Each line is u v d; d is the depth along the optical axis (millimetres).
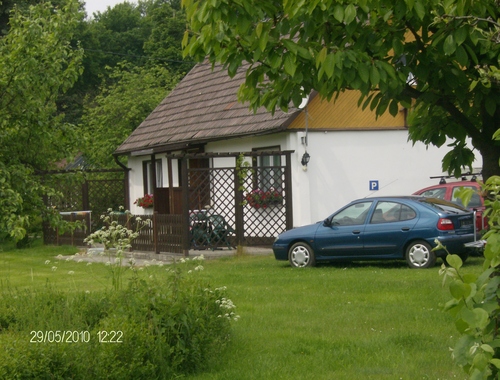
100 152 32312
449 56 6789
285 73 7176
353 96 19453
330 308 9883
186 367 6910
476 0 6227
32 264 16953
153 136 25203
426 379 6430
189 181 18172
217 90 24594
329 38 7254
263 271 14305
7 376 5469
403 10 6609
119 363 6102
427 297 10352
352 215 14812
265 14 7055
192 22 7199
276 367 6973
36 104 9797
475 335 3234
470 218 14273
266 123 19047
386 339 7883
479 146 7074
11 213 8539
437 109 7410
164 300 7031
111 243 8578
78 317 7066
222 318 7668
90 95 49094
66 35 10492
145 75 36781
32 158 10922
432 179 20203
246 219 19250
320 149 19125
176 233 17594
